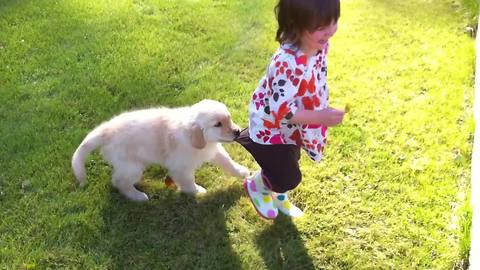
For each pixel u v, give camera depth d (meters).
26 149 1.67
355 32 2.29
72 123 1.78
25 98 1.88
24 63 2.04
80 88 1.93
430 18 2.38
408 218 1.49
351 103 1.89
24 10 2.36
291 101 1.18
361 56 2.14
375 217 1.49
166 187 1.58
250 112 1.30
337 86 1.98
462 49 2.16
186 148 1.43
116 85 1.95
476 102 1.84
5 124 1.76
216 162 1.57
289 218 1.48
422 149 1.71
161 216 1.49
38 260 1.36
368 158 1.67
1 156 1.64
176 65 2.07
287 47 1.17
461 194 1.56
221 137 1.38
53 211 1.49
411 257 1.39
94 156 1.65
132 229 1.45
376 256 1.39
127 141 1.45
